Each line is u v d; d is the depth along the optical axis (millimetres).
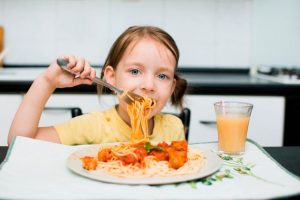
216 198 662
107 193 679
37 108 1044
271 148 1072
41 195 666
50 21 2449
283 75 2324
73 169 777
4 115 1972
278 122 2049
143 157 866
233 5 2508
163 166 838
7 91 1958
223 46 2537
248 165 878
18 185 715
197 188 717
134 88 1109
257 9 2520
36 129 1059
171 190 703
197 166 839
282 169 846
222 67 2555
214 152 994
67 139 1122
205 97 2002
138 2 2465
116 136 1187
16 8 2420
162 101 1137
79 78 1049
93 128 1180
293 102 2041
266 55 2562
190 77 2246
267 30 2539
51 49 2473
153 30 1173
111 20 2475
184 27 2506
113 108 1253
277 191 701
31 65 2473
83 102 1984
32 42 2457
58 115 1980
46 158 889
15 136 976
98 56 2500
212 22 2514
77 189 699
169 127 1283
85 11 2459
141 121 1087
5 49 2322
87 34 2479
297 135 2062
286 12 2527
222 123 974
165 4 2479
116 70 1180
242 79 2189
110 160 872
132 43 1122
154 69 1103
